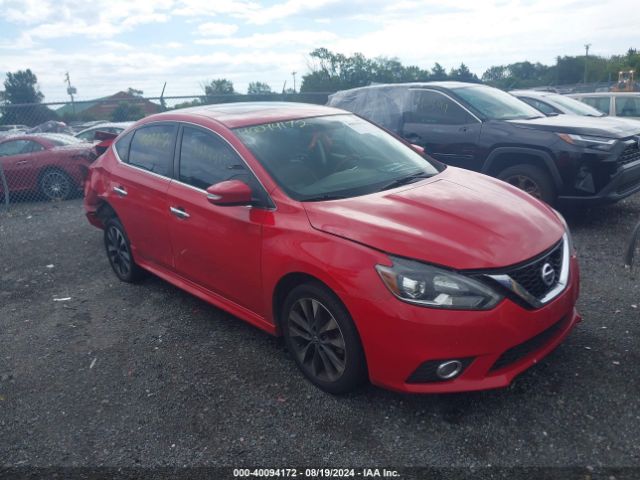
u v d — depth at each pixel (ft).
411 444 9.83
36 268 21.18
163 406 11.55
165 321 15.52
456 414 10.51
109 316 16.16
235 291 13.33
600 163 20.45
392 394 11.28
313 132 14.34
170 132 15.64
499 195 12.41
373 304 9.88
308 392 11.60
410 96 26.73
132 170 16.66
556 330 11.02
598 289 15.52
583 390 10.89
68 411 11.66
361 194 12.16
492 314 9.54
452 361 9.66
